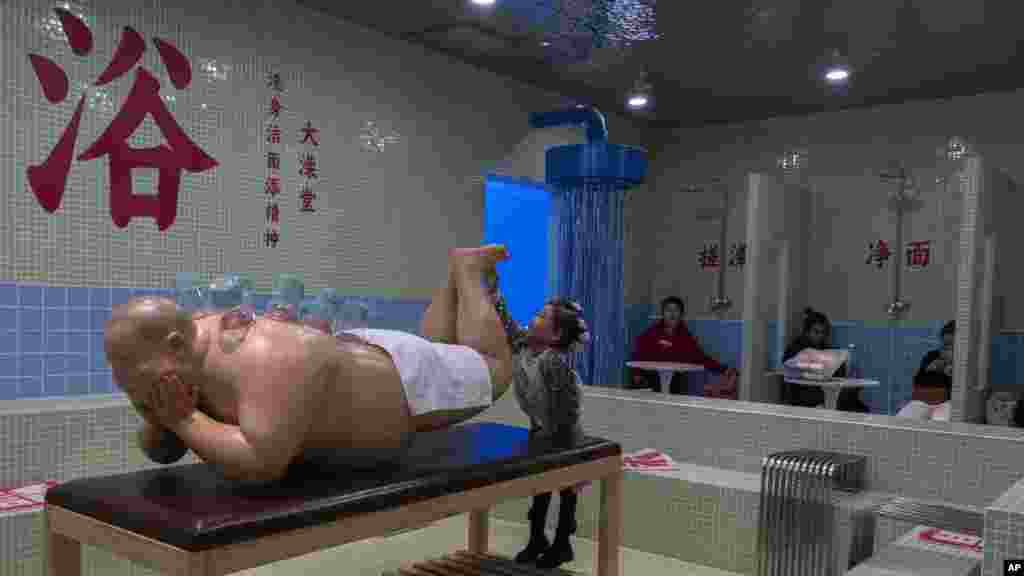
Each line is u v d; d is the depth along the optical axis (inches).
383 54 191.8
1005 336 203.6
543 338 103.7
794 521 114.1
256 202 165.6
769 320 230.5
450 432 94.9
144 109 147.3
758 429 132.8
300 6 173.2
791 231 246.2
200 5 155.3
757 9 171.0
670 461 139.4
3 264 130.6
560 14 176.6
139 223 147.2
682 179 293.6
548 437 93.4
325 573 119.6
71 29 137.3
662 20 179.0
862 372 257.8
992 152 237.3
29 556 105.0
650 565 125.7
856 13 172.7
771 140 275.9
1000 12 171.0
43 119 134.5
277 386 62.8
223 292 74.7
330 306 86.6
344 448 70.6
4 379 131.0
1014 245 196.1
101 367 143.1
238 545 55.7
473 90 216.5
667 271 296.7
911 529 107.8
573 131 245.3
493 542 138.1
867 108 257.9
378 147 190.9
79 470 122.8
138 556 57.3
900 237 250.4
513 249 234.1
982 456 112.0
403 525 67.8
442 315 93.4
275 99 168.7
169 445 72.1
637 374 263.3
